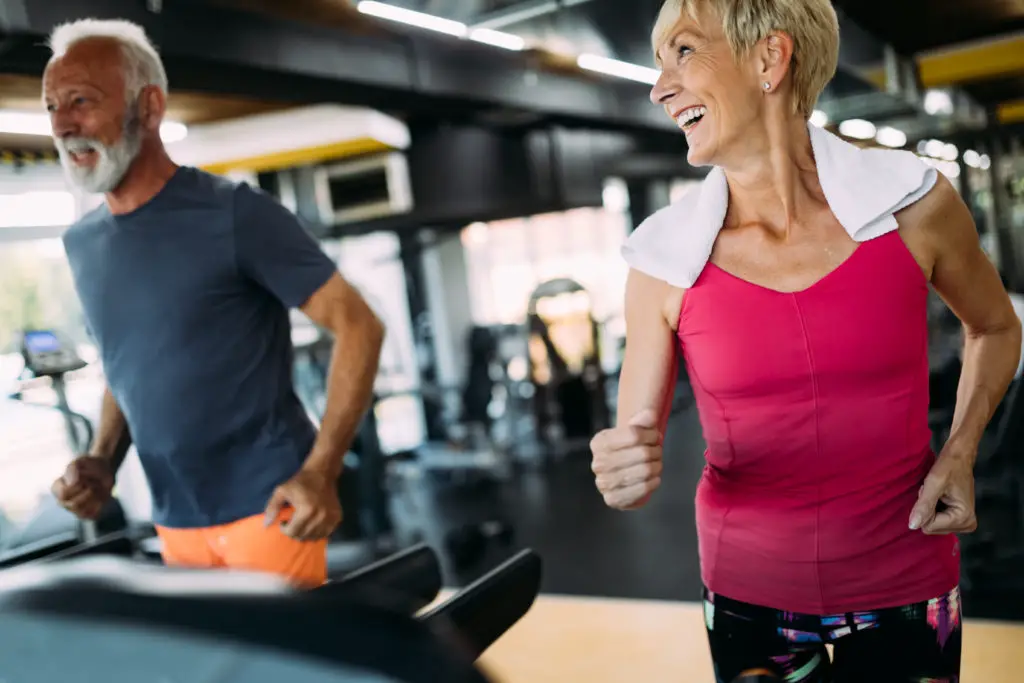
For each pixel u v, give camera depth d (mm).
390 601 422
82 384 5910
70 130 1579
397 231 6879
